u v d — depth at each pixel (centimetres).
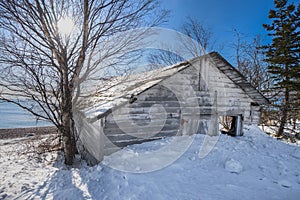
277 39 1029
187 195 248
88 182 308
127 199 239
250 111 620
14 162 494
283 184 281
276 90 1046
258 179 299
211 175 314
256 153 432
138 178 296
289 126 1059
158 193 252
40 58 407
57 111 457
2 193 281
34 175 375
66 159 459
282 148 485
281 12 1036
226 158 391
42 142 641
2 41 379
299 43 963
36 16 397
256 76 1252
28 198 263
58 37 423
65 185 307
